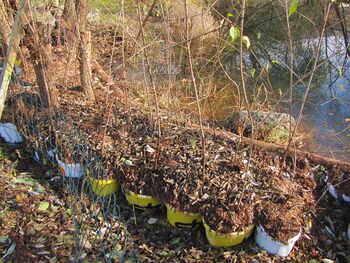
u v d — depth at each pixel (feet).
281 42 17.25
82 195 9.02
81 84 11.94
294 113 14.52
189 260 8.04
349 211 8.87
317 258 8.06
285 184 8.82
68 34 12.53
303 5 19.19
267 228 7.94
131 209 9.26
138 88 13.48
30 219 8.76
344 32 16.62
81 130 10.44
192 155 9.45
